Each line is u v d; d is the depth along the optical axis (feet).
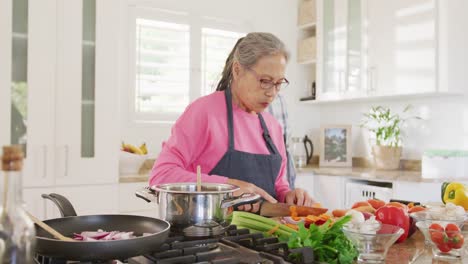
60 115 9.12
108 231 3.38
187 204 3.52
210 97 5.80
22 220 2.18
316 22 13.19
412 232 4.32
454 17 9.89
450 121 10.84
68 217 3.34
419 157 11.63
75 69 9.25
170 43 12.07
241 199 3.70
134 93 11.63
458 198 4.97
